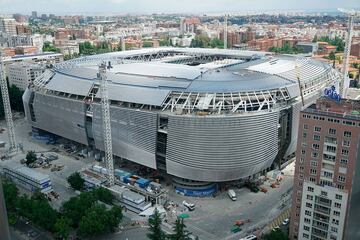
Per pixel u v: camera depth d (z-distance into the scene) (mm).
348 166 129625
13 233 158750
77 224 160500
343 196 130750
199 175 191750
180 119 187875
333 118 129250
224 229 163500
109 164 195500
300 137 139625
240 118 184125
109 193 181250
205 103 198000
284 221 165000
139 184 195750
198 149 188000
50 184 198250
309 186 138500
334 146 131500
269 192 196000
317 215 139000
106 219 153875
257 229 162375
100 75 191625
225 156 188250
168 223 168125
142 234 160125
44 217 154625
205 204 185875
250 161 192125
